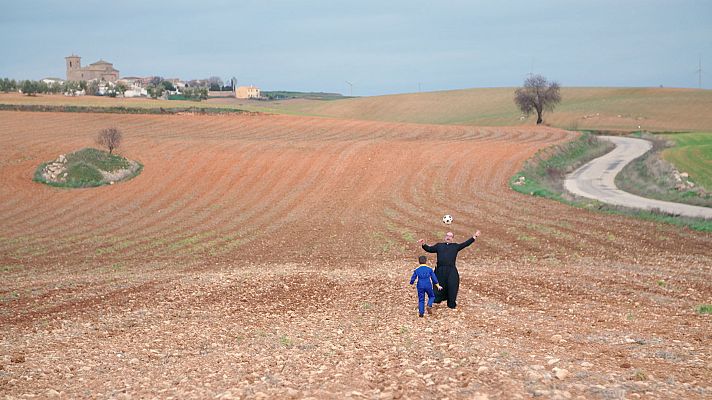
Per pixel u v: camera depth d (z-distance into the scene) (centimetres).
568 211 4388
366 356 1133
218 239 3881
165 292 2094
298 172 6359
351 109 19450
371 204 5047
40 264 3194
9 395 922
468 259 2878
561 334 1286
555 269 2438
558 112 15950
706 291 1841
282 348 1239
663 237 3234
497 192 5416
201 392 902
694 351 1104
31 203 5322
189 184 6009
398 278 2308
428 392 843
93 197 5559
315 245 3544
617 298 1753
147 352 1239
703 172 6141
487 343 1202
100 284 2356
